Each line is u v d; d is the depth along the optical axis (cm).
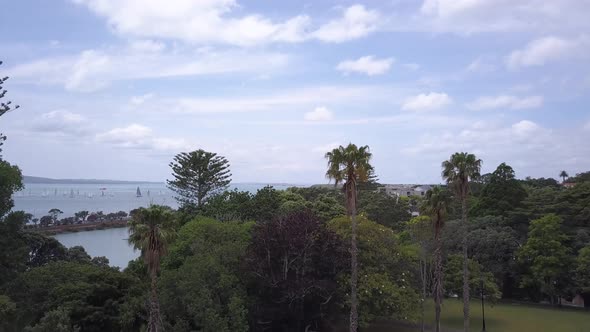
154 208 2961
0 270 4194
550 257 5756
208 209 6712
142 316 3434
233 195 7031
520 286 6144
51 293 3741
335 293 4128
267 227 4188
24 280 3941
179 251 4562
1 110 4847
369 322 4831
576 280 5738
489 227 6638
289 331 4209
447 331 4797
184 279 3612
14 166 4909
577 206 6644
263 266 4012
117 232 15725
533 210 6900
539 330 4825
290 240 3962
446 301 6519
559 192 7306
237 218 6178
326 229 4275
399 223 8838
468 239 6419
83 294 3578
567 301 6488
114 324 3512
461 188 4397
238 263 4159
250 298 4022
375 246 4534
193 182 8200
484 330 4825
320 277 4156
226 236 4594
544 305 6253
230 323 3478
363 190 10056
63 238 13488
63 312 3128
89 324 3475
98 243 12138
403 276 4628
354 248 3575
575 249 6225
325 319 4344
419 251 5356
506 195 7281
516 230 6862
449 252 6088
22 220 4641
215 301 3666
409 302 4359
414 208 12062
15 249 4447
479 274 5306
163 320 3312
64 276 4025
